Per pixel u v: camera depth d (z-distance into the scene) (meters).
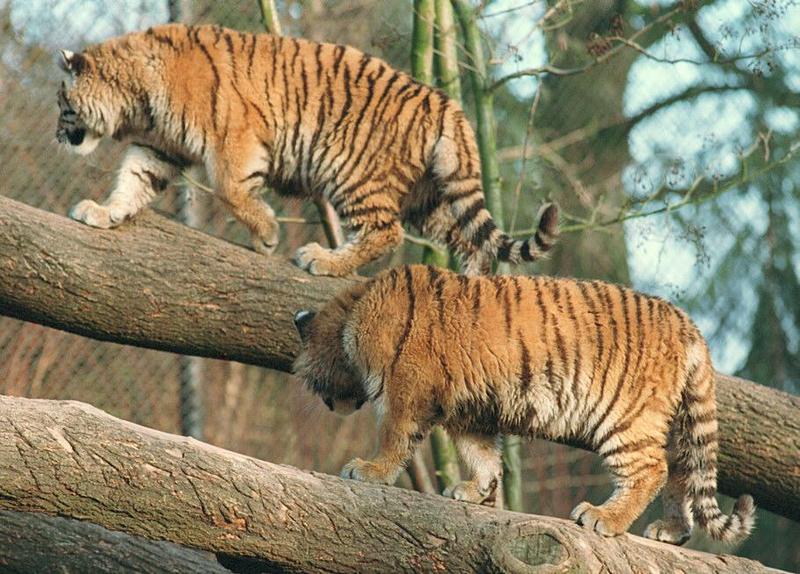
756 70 12.61
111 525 7.26
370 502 7.69
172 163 11.13
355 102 10.97
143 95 11.03
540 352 8.49
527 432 8.76
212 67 10.96
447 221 11.24
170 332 10.23
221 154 10.89
